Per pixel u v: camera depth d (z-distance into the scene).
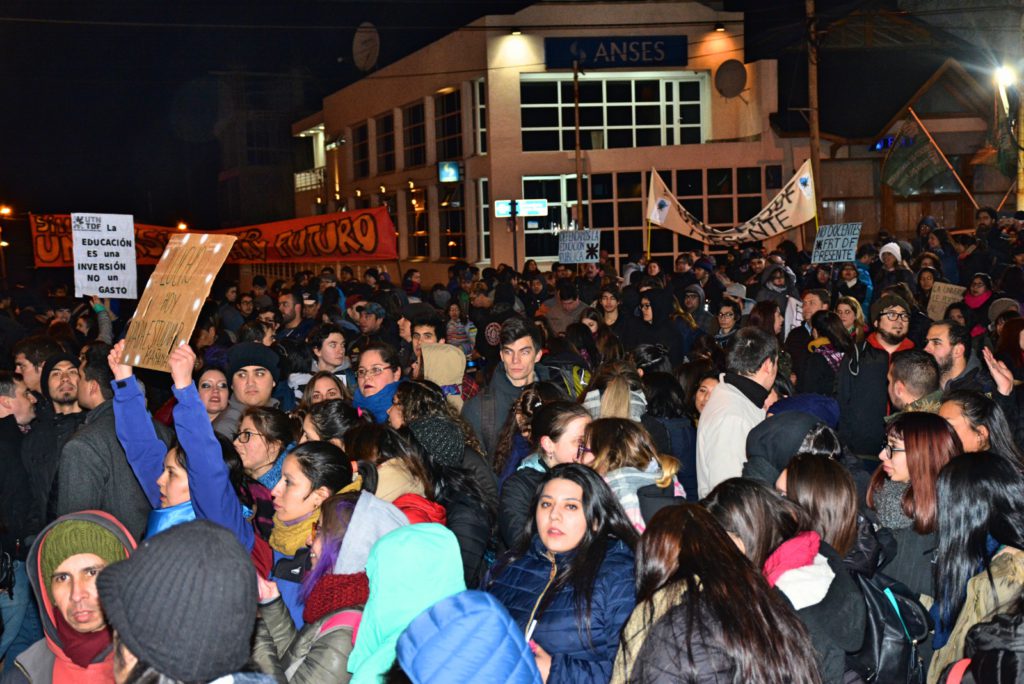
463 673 2.67
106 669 3.55
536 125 30.11
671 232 29.70
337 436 5.34
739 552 2.93
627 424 4.50
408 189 35.66
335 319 11.52
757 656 2.68
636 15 29.44
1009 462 3.94
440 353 7.58
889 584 3.95
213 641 2.13
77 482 4.90
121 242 7.29
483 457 5.52
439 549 3.03
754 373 5.46
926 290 13.66
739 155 29.19
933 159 25.38
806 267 19.42
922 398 5.90
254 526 4.69
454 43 31.58
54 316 14.57
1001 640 3.14
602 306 12.90
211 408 6.51
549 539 3.79
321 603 3.54
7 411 5.99
